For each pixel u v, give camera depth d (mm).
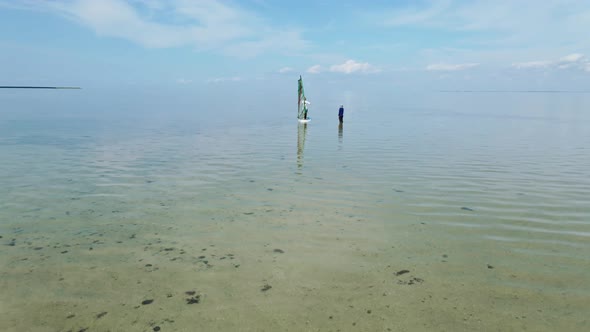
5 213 8945
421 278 5797
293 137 25359
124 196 10539
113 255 6652
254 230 7906
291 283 5660
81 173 13609
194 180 12633
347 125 34719
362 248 6973
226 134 26922
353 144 21953
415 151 19281
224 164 15570
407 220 8531
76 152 18375
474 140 23812
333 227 8094
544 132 28500
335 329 4512
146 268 6148
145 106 66750
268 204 9812
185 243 7219
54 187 11500
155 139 23719
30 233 7676
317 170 14383
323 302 5121
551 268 6109
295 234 7688
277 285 5602
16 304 5070
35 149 19203
